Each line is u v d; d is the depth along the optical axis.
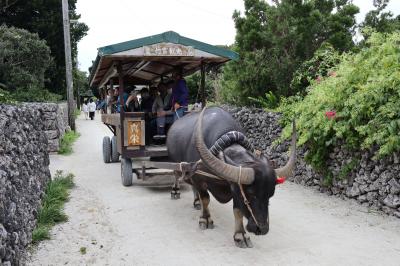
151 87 8.83
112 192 7.38
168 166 5.79
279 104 9.70
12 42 18.91
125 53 6.84
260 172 3.94
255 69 10.45
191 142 5.27
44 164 7.23
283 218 5.65
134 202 6.69
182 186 7.80
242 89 11.11
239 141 4.70
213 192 4.94
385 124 5.51
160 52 6.95
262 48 10.51
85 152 12.90
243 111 9.97
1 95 6.59
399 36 6.27
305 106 7.21
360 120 6.05
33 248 4.78
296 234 5.04
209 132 5.01
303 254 4.45
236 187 4.21
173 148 5.95
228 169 3.93
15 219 4.24
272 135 8.54
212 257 4.44
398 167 5.38
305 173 7.42
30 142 6.21
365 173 5.96
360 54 6.77
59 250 4.74
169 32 6.98
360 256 4.36
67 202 6.73
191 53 7.07
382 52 6.37
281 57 10.16
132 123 7.35
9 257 3.70
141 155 7.37
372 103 5.87
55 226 5.55
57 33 24.42
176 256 4.50
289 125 7.57
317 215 5.74
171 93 8.02
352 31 10.63
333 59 8.64
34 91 18.64
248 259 4.36
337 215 5.70
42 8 23.62
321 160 6.73
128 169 7.72
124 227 5.49
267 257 4.40
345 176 6.31
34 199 5.60
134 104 8.73
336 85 6.59
